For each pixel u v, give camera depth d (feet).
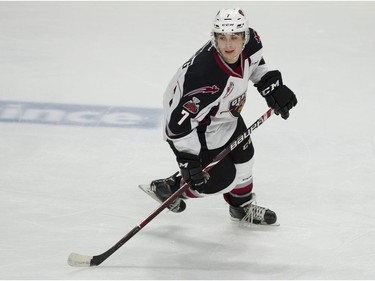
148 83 81.20
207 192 47.44
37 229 49.03
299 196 55.11
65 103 74.59
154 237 48.37
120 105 74.43
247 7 116.78
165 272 43.45
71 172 58.80
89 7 116.37
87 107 73.61
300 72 85.71
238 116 46.70
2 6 115.24
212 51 42.14
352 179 58.13
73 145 64.18
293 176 58.65
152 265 44.34
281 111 47.06
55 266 43.86
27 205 52.70
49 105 73.87
